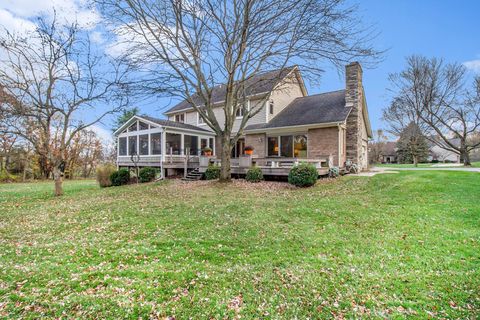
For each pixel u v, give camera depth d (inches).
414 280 123.1
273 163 479.5
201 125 792.3
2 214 299.0
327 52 384.8
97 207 309.4
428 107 925.8
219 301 111.6
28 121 609.9
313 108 624.7
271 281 127.0
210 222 226.5
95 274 136.6
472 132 906.7
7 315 103.0
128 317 101.7
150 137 626.8
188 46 414.6
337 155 524.4
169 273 136.3
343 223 210.7
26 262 155.2
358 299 110.7
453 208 228.1
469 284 118.0
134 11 392.5
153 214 259.8
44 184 717.3
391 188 331.0
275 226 210.4
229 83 422.0
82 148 1084.5
